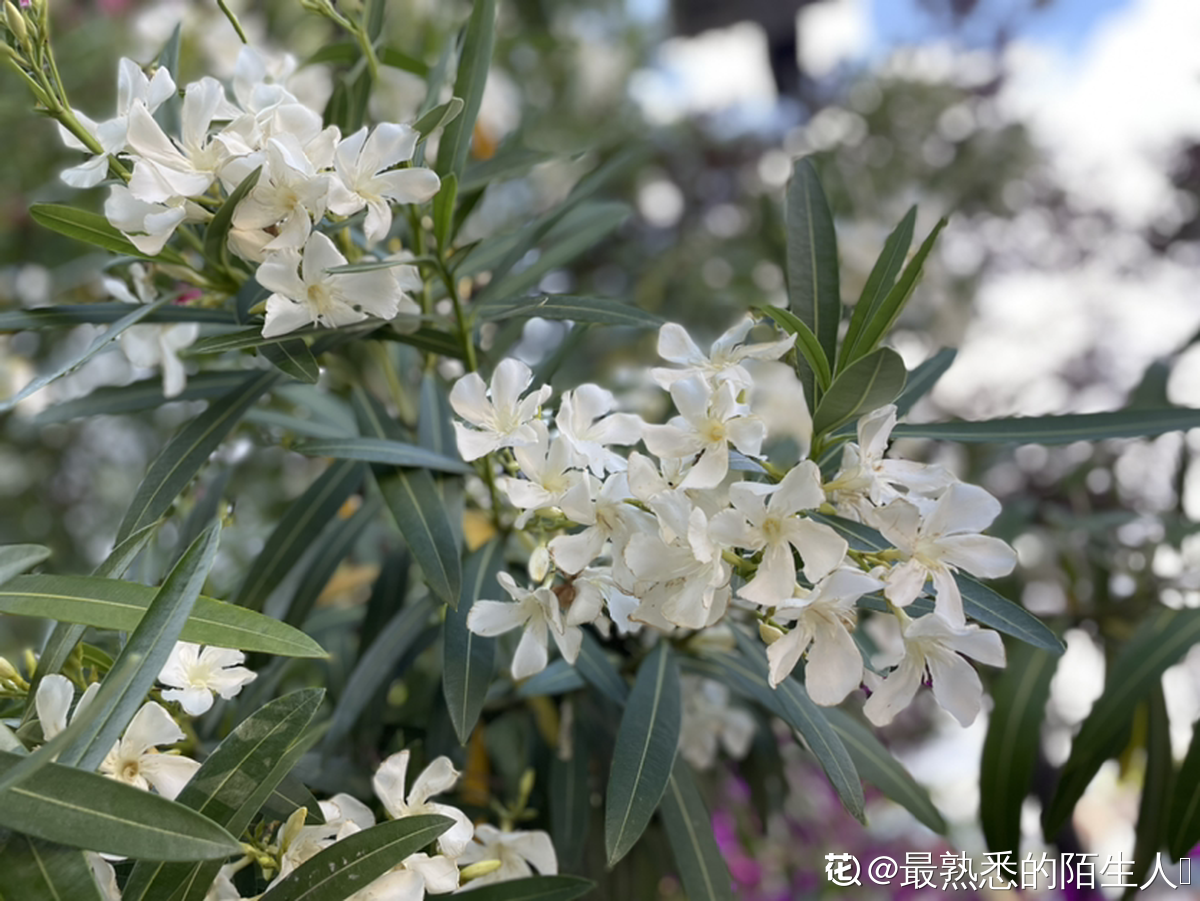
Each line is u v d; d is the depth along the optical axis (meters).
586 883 0.35
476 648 0.37
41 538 1.00
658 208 1.32
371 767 0.48
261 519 0.83
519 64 1.16
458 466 0.41
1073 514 0.73
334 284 0.34
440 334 0.43
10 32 0.35
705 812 0.41
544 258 0.53
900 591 0.29
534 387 0.46
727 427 0.30
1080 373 1.17
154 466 0.39
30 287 0.90
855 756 0.46
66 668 0.33
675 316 1.09
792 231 0.39
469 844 0.38
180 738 0.29
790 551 0.28
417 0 0.94
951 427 0.39
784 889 0.87
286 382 0.44
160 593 0.28
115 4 0.99
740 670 0.46
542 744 0.55
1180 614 0.54
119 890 0.30
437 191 0.34
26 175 0.90
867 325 0.34
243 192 0.32
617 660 0.53
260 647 0.29
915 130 1.23
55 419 0.46
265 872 0.31
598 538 0.31
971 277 1.15
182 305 0.44
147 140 0.33
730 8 1.25
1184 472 0.68
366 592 0.76
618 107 1.29
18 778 0.21
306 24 0.96
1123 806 0.99
